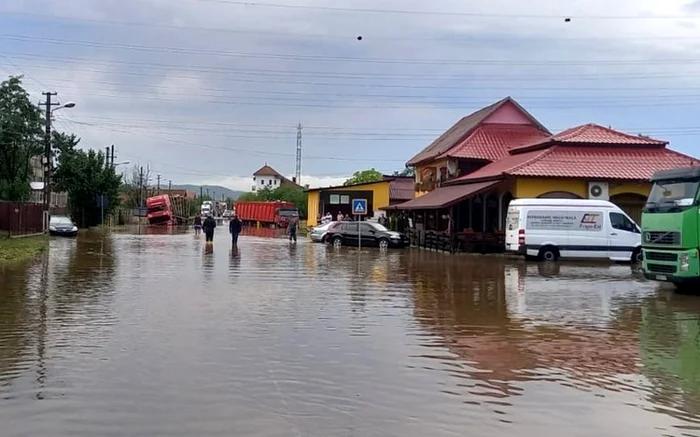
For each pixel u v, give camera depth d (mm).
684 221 17188
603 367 9117
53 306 13828
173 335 10797
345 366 8906
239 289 17234
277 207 78000
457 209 39906
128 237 47312
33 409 6871
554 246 28891
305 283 19062
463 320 12930
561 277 21922
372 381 8156
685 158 36000
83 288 16953
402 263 27453
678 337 11367
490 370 8875
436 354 9805
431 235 38094
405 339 10906
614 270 25000
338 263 26906
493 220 38875
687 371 8906
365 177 86125
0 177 51812
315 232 44281
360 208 34469
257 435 6152
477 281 20375
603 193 34156
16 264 24016
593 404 7355
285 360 9172
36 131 51094
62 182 64938
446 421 6684
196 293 16234
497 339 11047
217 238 48188
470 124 48594
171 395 7402
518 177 33906
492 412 7012
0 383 7852
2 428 6289
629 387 8094
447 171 44281
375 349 10055
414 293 17141
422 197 44094
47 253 30000
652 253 18078
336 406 7117
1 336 10617
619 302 15805
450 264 27172
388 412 6945
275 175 176000
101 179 66688
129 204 109562
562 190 34250
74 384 7816
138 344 10055
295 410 6941
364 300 15609
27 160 53344
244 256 29812
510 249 29766
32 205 45000
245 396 7406
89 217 68688
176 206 91188
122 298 15133
